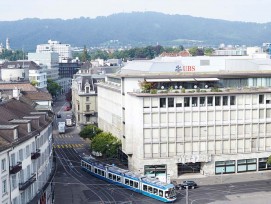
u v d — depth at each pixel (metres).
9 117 80.94
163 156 116.00
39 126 85.31
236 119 120.19
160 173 116.19
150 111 114.31
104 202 96.00
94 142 133.00
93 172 119.38
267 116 122.88
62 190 105.38
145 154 115.19
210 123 118.31
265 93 121.56
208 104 118.06
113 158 135.50
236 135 120.56
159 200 97.94
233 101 119.81
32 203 76.38
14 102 93.38
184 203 95.75
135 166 118.38
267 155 123.44
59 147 157.25
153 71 127.69
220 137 119.44
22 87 154.88
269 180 114.31
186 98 116.19
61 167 128.75
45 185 88.69
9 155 66.50
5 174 64.56
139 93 114.00
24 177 74.44
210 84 120.88
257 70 130.75
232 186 108.94
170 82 117.94
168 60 134.12
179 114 116.06
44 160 90.06
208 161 118.25
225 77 121.31
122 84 123.75
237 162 121.44
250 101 120.88
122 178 109.00
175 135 116.12
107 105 153.12
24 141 73.19
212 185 109.94
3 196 63.75
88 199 98.12
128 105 120.81
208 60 132.88
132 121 120.00
